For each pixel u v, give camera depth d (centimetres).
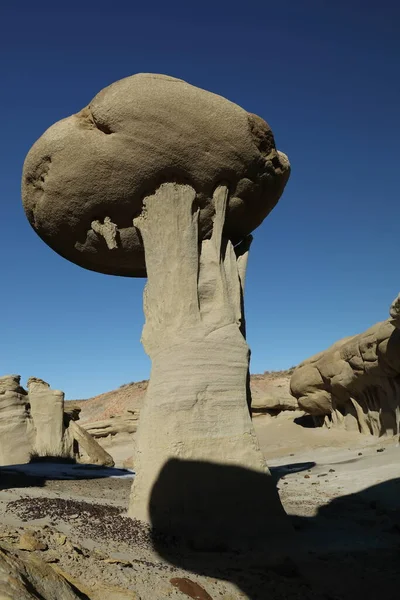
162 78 845
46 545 541
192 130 874
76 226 1035
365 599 604
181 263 927
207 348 893
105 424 3766
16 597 352
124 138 870
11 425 2541
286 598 579
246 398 909
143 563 596
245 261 1065
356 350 2483
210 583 583
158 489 814
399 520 979
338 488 1382
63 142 889
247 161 940
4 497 891
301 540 827
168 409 853
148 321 940
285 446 2772
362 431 2603
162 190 936
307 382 3061
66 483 1418
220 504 818
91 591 468
